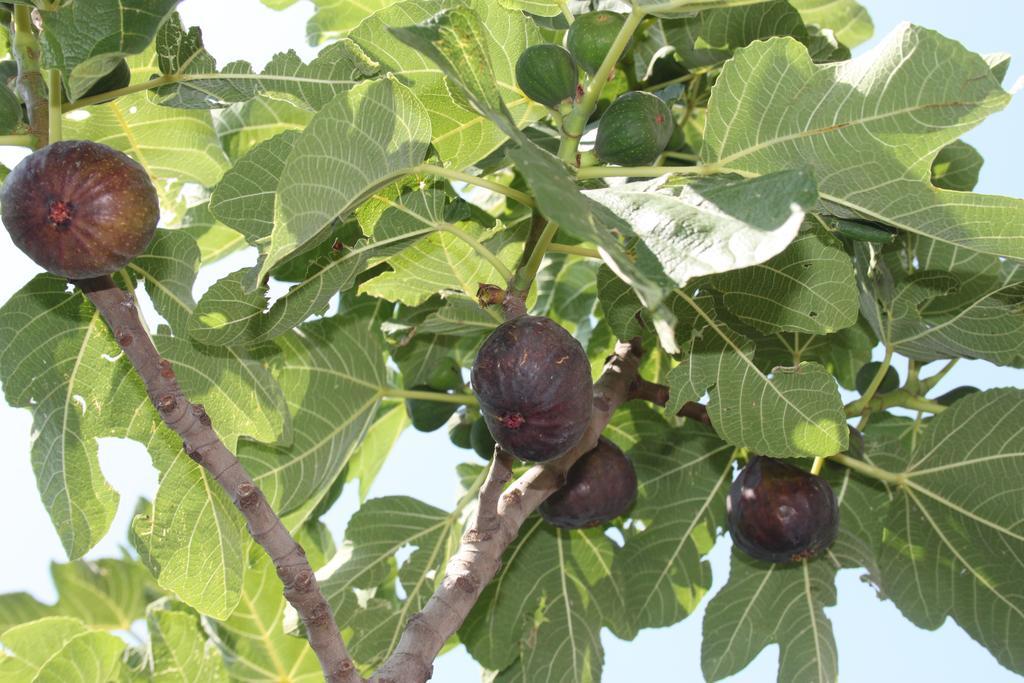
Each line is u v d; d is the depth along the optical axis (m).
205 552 4.29
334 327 5.16
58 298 4.04
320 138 3.02
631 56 5.30
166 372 3.10
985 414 4.88
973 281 4.73
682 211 2.68
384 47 3.97
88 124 5.25
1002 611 5.01
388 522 5.05
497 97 2.91
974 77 3.04
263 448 4.88
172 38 3.98
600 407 4.21
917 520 5.12
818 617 5.25
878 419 5.52
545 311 6.26
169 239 4.12
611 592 5.29
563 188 2.48
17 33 3.57
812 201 2.45
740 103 3.36
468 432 5.34
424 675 3.04
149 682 5.06
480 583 3.27
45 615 6.12
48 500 4.11
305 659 5.50
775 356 5.27
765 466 4.70
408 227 3.66
